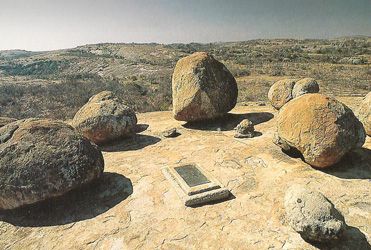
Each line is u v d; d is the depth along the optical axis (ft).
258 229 15.35
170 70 170.81
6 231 16.85
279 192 18.26
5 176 17.17
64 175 17.74
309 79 31.65
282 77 104.83
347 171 19.95
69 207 18.30
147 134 30.04
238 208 17.07
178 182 19.47
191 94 29.76
